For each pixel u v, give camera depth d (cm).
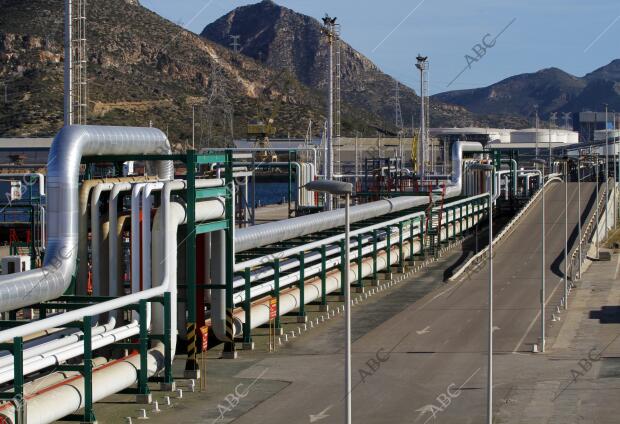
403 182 13062
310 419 4009
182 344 5300
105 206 4794
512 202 13662
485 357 5244
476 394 4434
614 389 4500
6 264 5028
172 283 4553
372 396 4406
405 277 8406
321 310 6719
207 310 5588
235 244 5962
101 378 3944
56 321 3594
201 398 4344
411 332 5972
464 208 11494
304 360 5169
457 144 12669
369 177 14588
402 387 4575
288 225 6919
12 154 15338
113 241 4534
